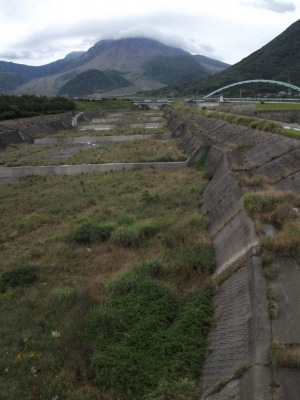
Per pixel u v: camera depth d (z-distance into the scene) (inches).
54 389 338.3
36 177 1261.1
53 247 682.2
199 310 420.8
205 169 1157.1
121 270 549.6
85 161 1364.4
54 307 474.9
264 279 399.5
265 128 1069.1
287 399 270.4
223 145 1182.9
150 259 560.7
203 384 331.0
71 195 1010.7
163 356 365.7
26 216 877.8
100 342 394.3
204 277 504.7
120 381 343.6
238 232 539.2
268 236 471.2
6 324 446.0
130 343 388.8
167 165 1266.0
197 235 631.2
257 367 299.0
